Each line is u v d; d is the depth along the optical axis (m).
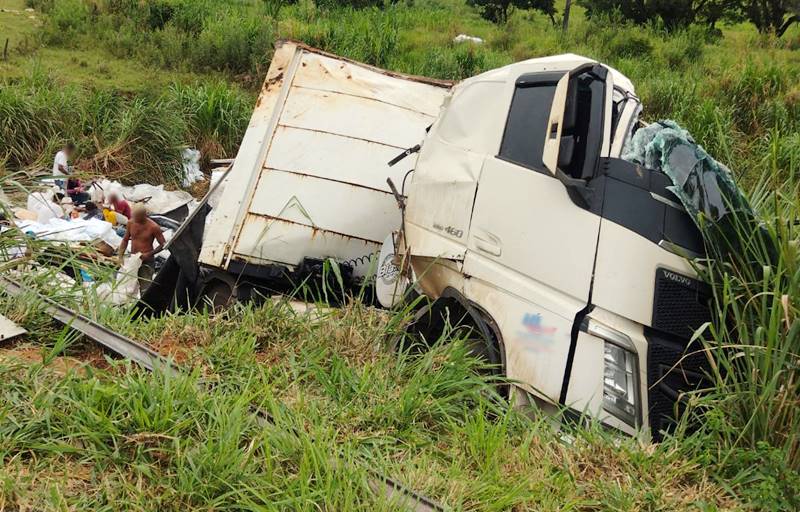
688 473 4.18
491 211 5.24
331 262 6.32
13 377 4.17
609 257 4.57
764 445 3.98
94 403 3.94
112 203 11.18
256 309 5.79
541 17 36.56
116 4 23.67
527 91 5.43
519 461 4.18
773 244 4.45
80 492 3.51
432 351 4.96
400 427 4.45
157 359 4.60
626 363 4.48
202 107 15.34
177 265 8.16
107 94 14.59
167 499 3.49
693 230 4.64
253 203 7.54
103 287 7.32
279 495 3.57
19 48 20.38
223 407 4.03
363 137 7.95
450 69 19.09
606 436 4.29
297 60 8.16
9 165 13.15
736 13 31.95
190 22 22.81
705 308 4.61
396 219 7.70
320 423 4.27
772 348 4.14
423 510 3.64
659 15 30.03
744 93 14.57
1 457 3.55
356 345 5.39
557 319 4.66
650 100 14.95
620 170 4.67
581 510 3.90
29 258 5.43
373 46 20.75
